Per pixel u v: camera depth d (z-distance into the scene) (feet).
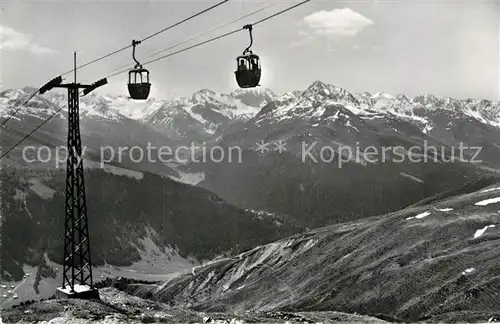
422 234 394.93
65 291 183.01
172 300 527.40
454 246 347.56
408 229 415.03
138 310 177.99
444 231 382.01
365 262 393.29
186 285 553.64
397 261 356.59
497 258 290.97
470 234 364.58
